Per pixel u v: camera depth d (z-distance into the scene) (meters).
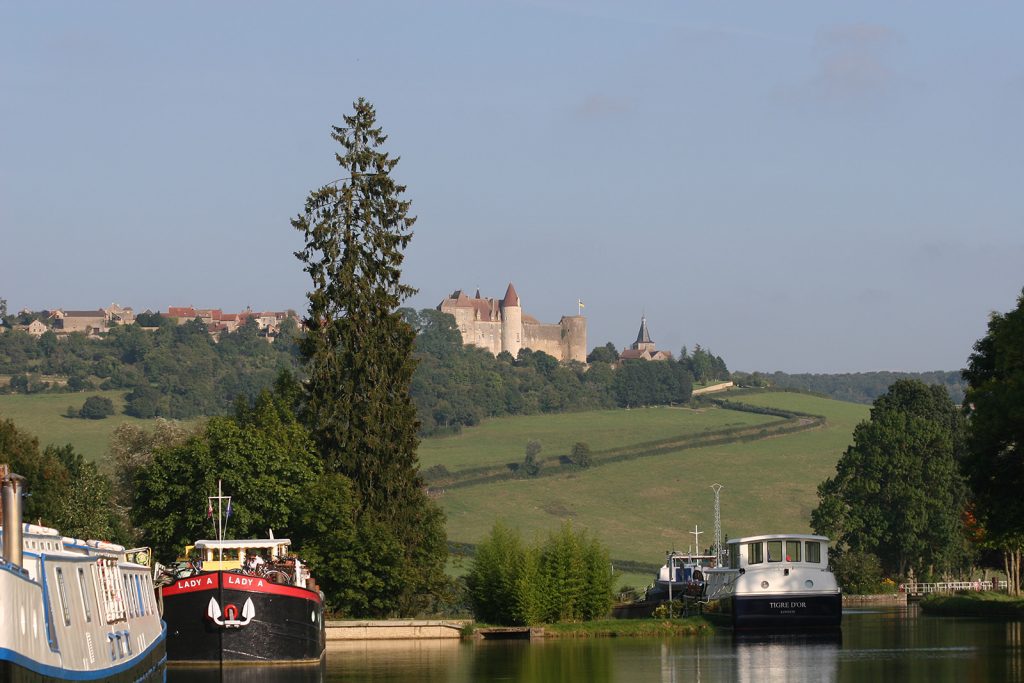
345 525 165.00
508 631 156.25
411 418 187.25
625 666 116.06
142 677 86.56
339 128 197.38
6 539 57.28
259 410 188.25
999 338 137.62
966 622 171.25
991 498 137.75
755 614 157.38
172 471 162.25
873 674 103.44
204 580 110.12
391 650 138.75
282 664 113.06
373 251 193.12
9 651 51.72
